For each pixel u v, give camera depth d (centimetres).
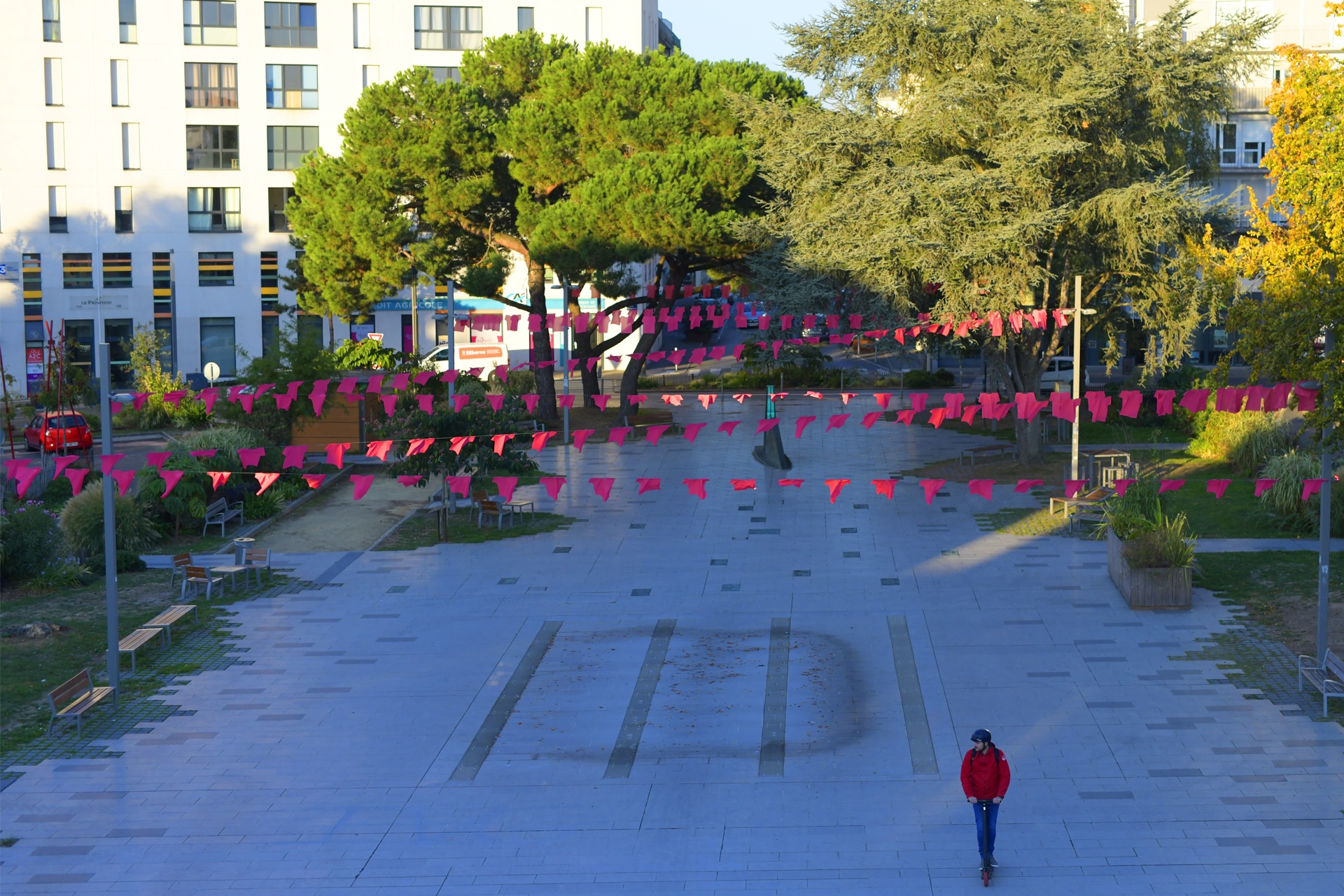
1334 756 1431
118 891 1194
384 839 1297
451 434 2611
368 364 5625
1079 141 2930
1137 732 1520
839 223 3045
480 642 1950
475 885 1198
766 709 1647
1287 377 1955
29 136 5766
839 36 3262
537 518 2830
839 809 1344
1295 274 1962
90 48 5766
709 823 1319
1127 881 1170
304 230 3950
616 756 1506
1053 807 1327
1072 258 3209
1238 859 1205
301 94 5962
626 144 3841
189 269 5941
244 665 1852
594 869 1224
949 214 2878
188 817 1354
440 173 3750
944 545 2484
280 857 1262
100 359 1708
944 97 2962
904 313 3005
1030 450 3303
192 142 5900
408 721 1627
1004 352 3262
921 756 1477
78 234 5831
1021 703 1630
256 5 5884
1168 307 3114
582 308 5791
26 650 1900
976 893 1157
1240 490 2936
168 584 2311
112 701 1691
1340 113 2012
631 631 1989
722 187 3622
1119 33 3131
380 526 2802
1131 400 1836
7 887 1202
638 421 4262
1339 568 2194
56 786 1434
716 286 6112
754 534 2622
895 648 1869
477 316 3806
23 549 2277
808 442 3872
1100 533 2508
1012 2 3062
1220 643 1838
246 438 3008
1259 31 3114
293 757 1515
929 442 3838
